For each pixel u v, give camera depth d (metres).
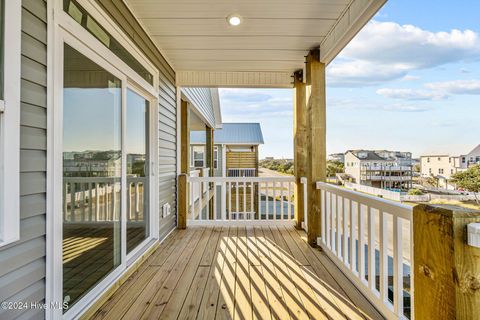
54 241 1.60
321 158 3.48
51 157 1.57
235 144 12.56
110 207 2.32
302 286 2.39
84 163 1.95
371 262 2.13
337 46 2.95
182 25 2.97
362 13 2.30
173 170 4.39
